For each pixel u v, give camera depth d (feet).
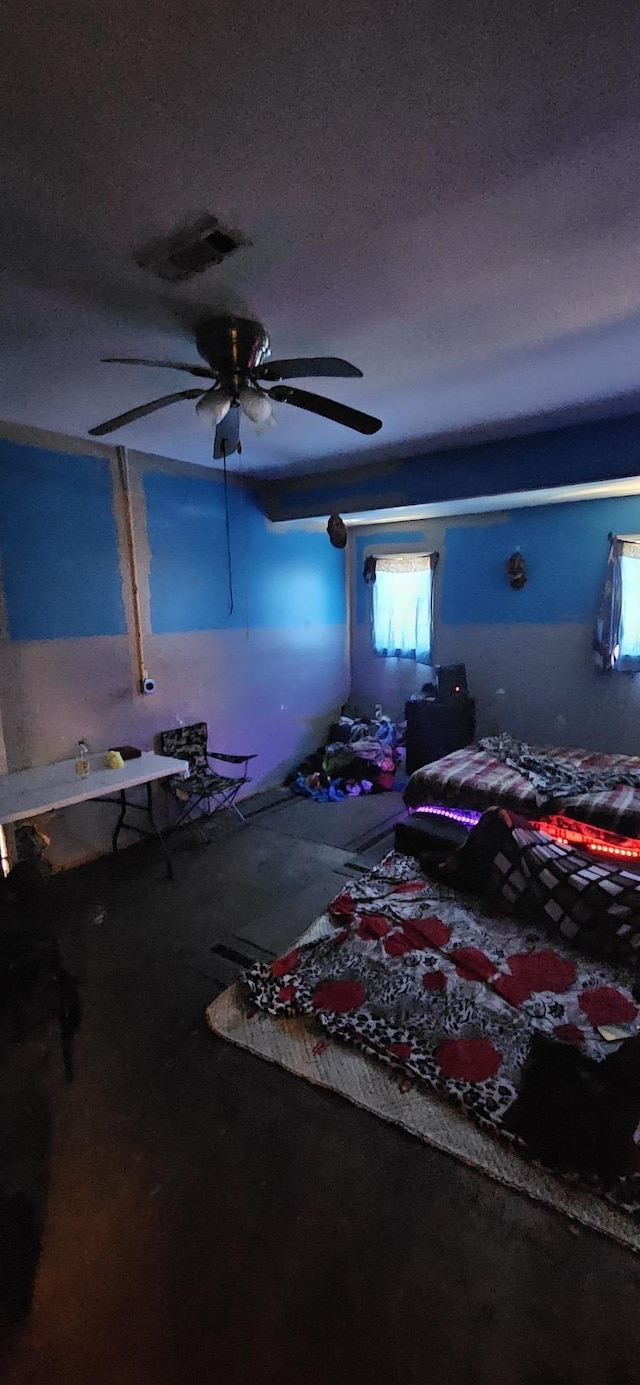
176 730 13.88
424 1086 6.43
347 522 17.83
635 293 6.24
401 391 9.18
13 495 10.55
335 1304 4.64
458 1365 4.25
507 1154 5.72
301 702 17.87
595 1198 5.31
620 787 11.60
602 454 11.07
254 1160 5.82
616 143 4.06
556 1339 4.38
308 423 10.68
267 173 4.31
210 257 5.37
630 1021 7.09
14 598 10.69
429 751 16.08
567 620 15.25
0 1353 4.41
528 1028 7.05
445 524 16.98
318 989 7.82
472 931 9.00
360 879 10.89
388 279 5.87
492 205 4.75
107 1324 4.57
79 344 7.15
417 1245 5.04
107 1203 5.45
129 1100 6.52
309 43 3.28
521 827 9.70
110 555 12.24
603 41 3.29
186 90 3.56
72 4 2.98
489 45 3.33
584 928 8.45
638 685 14.44
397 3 3.07
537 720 16.10
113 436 11.44
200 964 8.77
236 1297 4.71
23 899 7.53
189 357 7.61
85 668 11.94
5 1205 5.43
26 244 5.09
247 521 15.49
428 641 17.70
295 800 15.87
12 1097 6.58
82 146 3.96
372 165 4.25
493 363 8.11
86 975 8.55
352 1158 5.81
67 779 10.44
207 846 12.89
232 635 15.30
